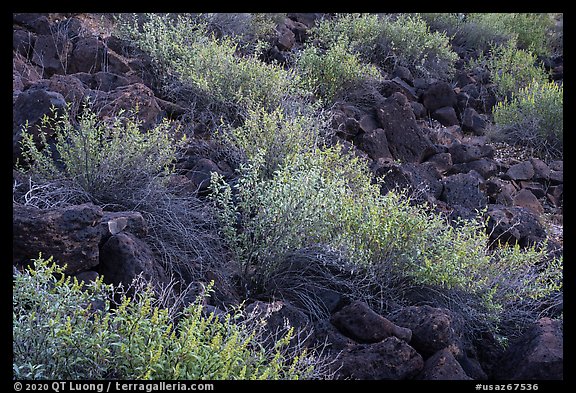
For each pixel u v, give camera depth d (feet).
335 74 25.20
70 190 14.60
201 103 21.31
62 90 17.63
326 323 12.73
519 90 30.71
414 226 14.07
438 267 13.58
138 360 9.39
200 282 12.94
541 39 38.58
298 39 31.81
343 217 14.17
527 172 23.63
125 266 12.34
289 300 13.71
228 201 15.39
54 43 21.30
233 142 18.67
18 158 15.69
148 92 19.16
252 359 10.44
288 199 13.62
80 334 9.34
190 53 22.54
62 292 10.00
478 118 28.09
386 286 13.89
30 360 9.34
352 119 22.67
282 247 13.60
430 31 37.17
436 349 12.25
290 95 22.03
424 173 20.42
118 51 22.93
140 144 15.62
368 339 12.28
